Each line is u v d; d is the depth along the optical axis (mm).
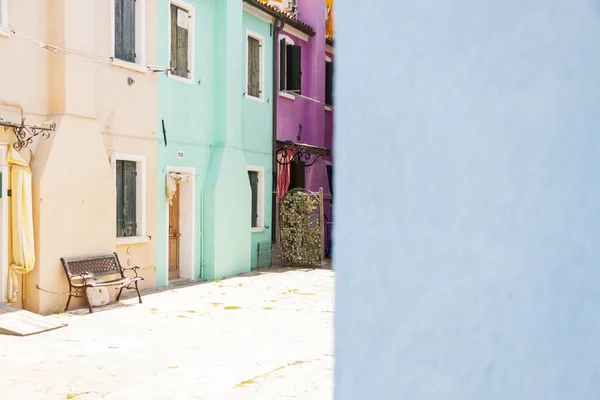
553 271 978
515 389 1003
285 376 6012
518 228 1007
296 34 18578
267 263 16891
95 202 10883
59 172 10172
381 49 1146
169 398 5398
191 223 14023
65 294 10250
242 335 8320
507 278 1016
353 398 1155
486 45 1038
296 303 11078
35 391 5734
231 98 14922
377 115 1148
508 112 1017
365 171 1157
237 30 15102
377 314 1137
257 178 16766
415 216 1104
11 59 9672
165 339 8047
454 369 1058
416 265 1099
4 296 9539
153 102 12719
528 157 1000
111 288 11266
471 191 1049
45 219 9922
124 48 12047
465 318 1051
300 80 18031
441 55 1082
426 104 1095
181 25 13742
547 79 986
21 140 9766
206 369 6453
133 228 12328
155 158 12789
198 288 12836
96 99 11242
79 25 10586
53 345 7676
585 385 952
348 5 1186
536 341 990
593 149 949
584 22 956
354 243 1165
